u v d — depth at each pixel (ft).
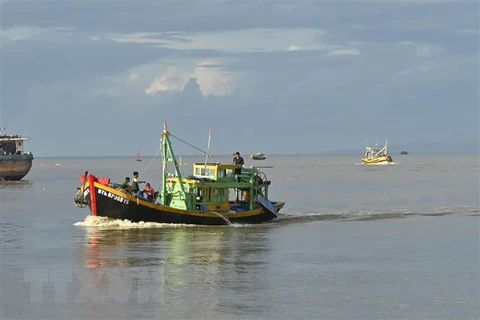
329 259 155.43
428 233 199.82
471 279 135.13
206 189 209.87
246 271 141.28
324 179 572.92
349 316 111.45
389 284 130.72
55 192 386.93
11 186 450.30
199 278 134.72
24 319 109.60
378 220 235.40
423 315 112.37
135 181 208.95
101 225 205.57
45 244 174.91
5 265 147.43
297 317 110.42
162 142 208.95
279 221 228.43
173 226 204.33
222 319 109.40
